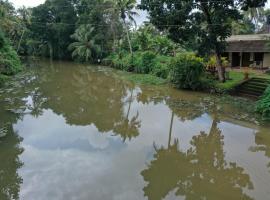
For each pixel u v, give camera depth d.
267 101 14.72
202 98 19.36
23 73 32.28
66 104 18.64
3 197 7.89
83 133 13.07
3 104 17.94
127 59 36.44
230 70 26.06
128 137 12.61
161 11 20.52
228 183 8.80
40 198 7.83
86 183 8.59
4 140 12.05
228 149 11.29
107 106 18.28
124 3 36.34
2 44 28.09
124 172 9.32
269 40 22.73
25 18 50.19
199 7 20.05
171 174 9.31
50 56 57.75
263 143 11.76
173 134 12.98
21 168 9.57
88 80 29.08
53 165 9.78
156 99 19.89
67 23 50.75
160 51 36.62
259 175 9.27
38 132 13.12
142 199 7.79
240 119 14.62
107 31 45.84
